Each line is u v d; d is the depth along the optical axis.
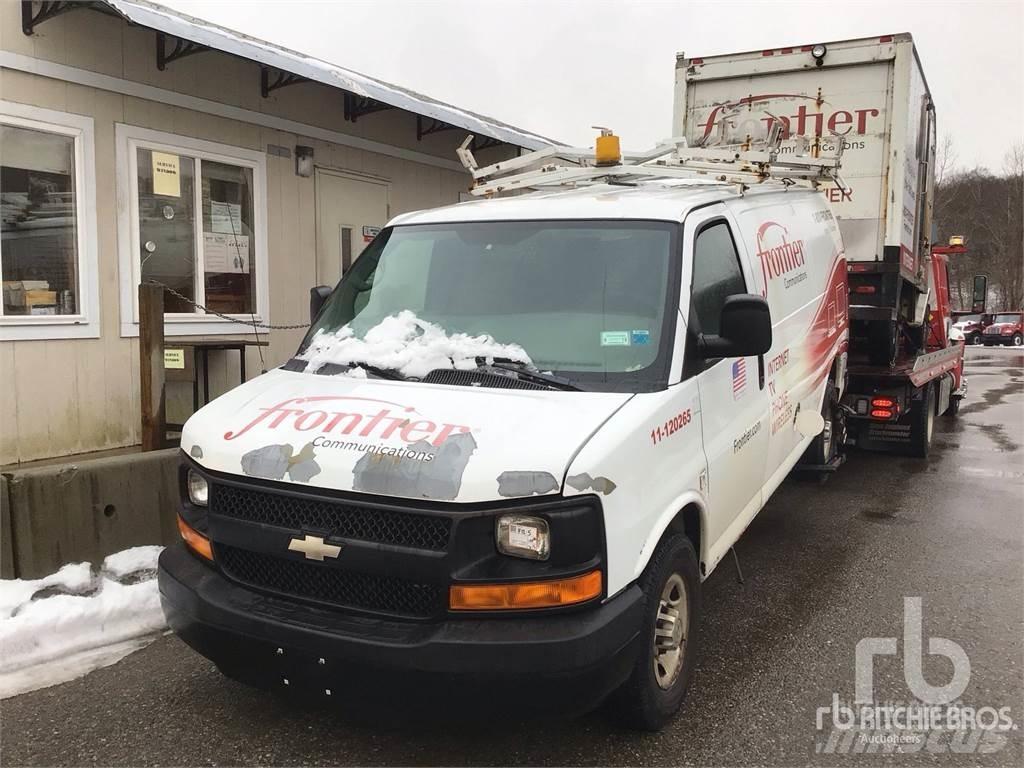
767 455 4.93
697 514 3.85
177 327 7.98
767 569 5.78
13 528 4.70
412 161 10.71
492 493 2.87
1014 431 11.92
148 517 5.33
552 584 2.88
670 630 3.56
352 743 3.49
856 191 8.29
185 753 3.42
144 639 4.51
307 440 3.20
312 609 3.12
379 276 4.43
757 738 3.58
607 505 2.99
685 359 3.69
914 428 9.37
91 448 7.32
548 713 2.92
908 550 6.22
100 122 7.24
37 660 4.21
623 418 3.22
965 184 67.38
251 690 3.94
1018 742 3.58
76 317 7.13
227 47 6.79
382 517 2.97
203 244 8.22
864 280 8.41
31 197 6.84
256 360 8.87
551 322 3.80
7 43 6.55
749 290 4.62
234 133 8.41
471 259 4.21
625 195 4.53
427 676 2.84
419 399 3.39
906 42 7.88
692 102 8.97
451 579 2.87
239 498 3.27
